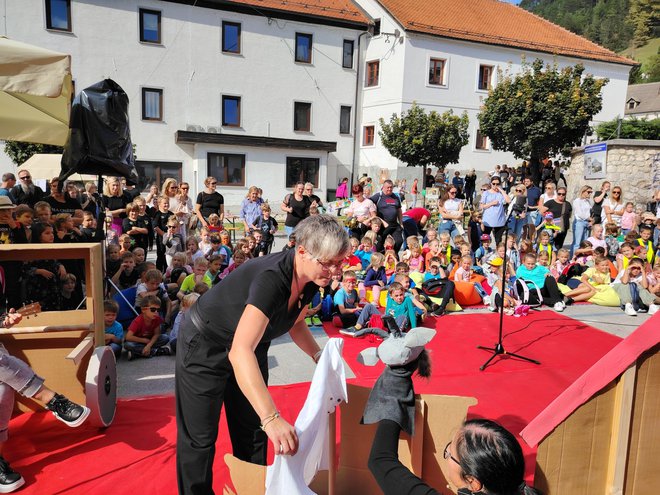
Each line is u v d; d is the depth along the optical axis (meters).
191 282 5.69
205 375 2.12
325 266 1.88
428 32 23.41
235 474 1.92
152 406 3.61
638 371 1.96
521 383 4.23
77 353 2.99
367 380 4.22
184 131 21.00
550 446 1.94
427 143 20.41
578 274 7.69
